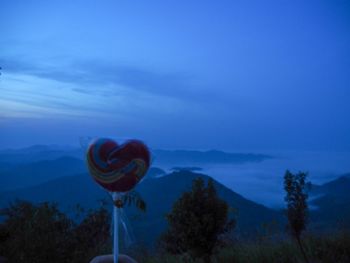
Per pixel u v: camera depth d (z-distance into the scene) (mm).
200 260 5211
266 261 5371
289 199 4852
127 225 4051
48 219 6078
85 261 6059
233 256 5582
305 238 5855
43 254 5582
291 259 5277
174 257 5832
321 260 5172
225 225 5012
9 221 6355
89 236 6461
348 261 5082
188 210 4785
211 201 4816
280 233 6199
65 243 5953
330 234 6023
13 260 5578
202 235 4695
